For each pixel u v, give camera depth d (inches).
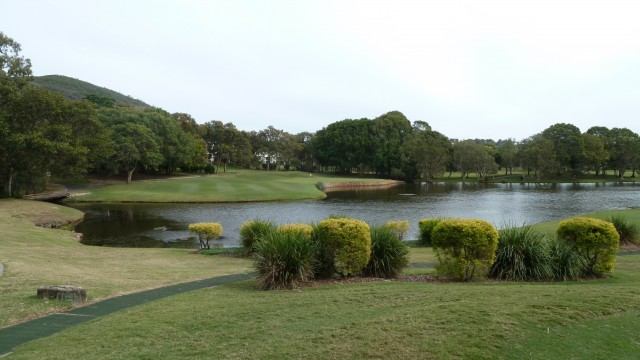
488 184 2935.5
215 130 3587.6
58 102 1315.2
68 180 1907.0
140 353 199.0
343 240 367.2
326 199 1657.2
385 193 2048.5
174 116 3390.7
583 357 180.9
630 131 3698.3
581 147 3245.6
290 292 322.7
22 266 423.2
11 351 211.2
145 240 786.8
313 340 201.8
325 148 3988.7
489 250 353.4
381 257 390.9
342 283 355.3
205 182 2076.8
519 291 289.4
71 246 645.3
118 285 362.6
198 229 642.8
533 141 3449.8
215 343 207.6
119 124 2162.9
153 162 2071.9
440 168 3294.8
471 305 245.9
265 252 356.5
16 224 804.6
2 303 295.0
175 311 273.0
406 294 289.3
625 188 2420.0
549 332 205.8
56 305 295.0
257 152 4232.3
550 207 1379.2
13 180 1365.7
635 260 475.5
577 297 262.7
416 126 4397.1
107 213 1160.8
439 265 375.2
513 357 180.5
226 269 452.8
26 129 1231.5
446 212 1234.0
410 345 191.3
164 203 1406.3
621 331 208.2
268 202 1488.7
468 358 179.9
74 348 210.8
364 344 193.6
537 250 377.7
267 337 211.5
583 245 389.1
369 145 3654.0
